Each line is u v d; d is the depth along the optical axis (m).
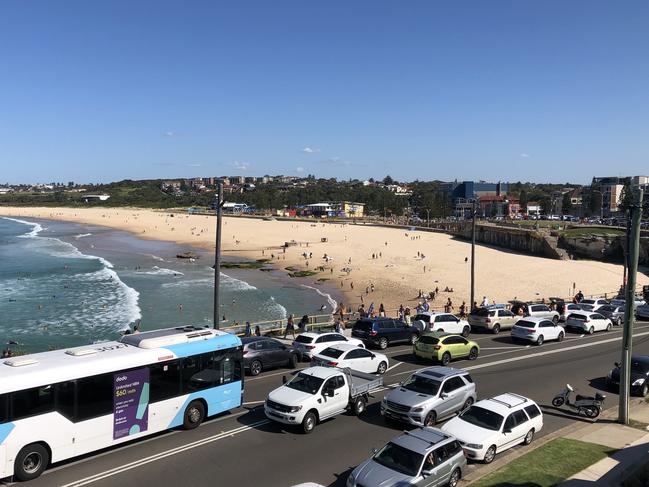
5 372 14.25
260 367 25.16
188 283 73.38
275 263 94.81
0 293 64.00
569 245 96.56
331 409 18.80
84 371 15.22
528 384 24.75
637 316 48.00
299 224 179.88
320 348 27.64
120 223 197.50
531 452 16.62
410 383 19.75
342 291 68.81
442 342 28.17
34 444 14.23
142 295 63.88
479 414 17.09
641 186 19.44
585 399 20.72
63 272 81.69
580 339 37.03
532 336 34.03
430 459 13.43
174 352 17.52
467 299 62.94
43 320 50.56
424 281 74.25
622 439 18.00
